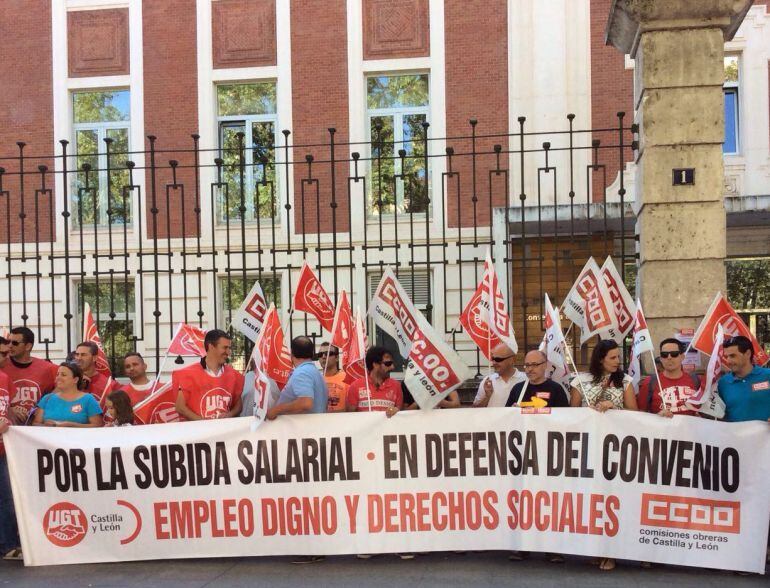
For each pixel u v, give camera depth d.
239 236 16.31
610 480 5.99
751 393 6.05
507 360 6.77
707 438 5.93
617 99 15.94
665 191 7.00
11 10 17.28
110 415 6.74
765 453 5.86
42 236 16.66
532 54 16.17
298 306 7.29
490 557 6.36
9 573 6.16
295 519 6.23
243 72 16.89
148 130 16.94
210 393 6.59
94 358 7.31
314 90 16.73
